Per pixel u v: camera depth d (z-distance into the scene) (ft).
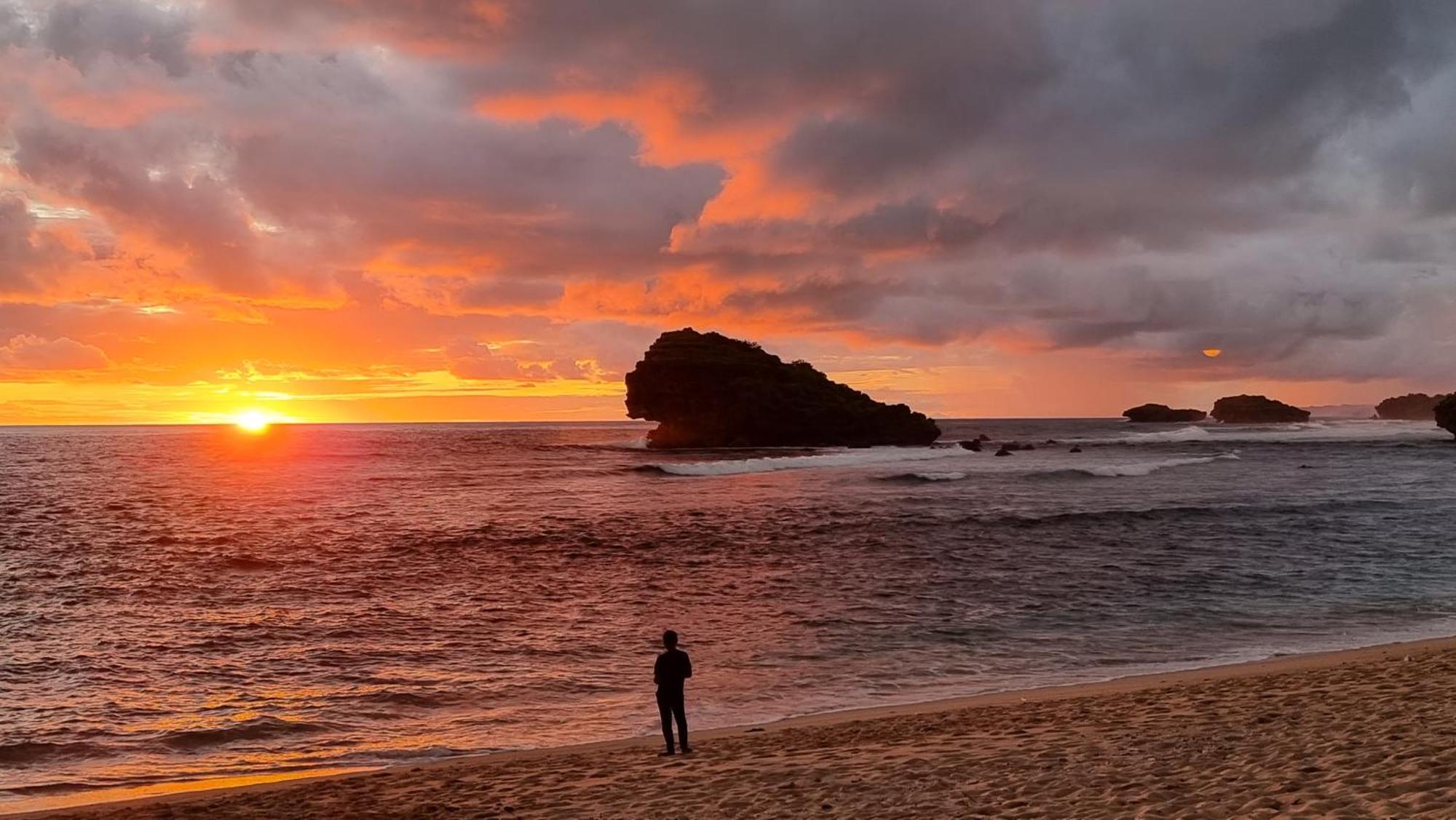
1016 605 81.20
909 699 52.95
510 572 103.86
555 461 342.23
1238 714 37.32
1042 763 32.19
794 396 384.88
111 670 62.59
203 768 43.50
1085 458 312.50
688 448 386.93
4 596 91.71
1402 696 37.11
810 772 34.19
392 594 90.63
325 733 48.93
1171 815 24.41
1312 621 73.00
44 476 278.05
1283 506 158.92
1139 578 94.17
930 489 201.05
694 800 31.68
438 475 270.26
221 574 104.27
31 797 39.37
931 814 27.35
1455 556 105.70
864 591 89.25
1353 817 22.13
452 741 46.96
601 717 50.80
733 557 112.78
